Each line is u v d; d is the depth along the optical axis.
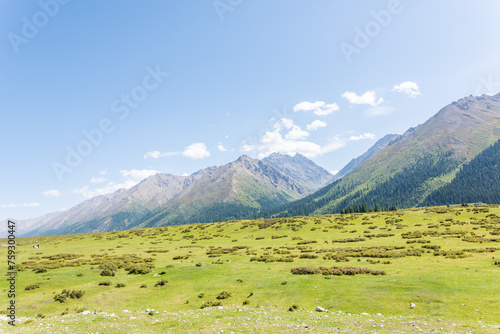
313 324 18.38
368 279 30.56
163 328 18.64
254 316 21.09
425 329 16.56
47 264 54.81
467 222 85.44
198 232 128.62
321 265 42.12
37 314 25.56
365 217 117.62
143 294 31.55
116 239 124.19
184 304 27.72
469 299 21.89
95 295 31.23
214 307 25.27
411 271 33.38
